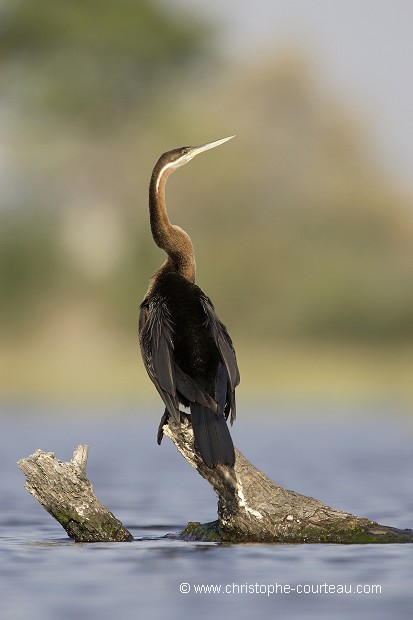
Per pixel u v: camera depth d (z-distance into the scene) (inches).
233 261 2723.9
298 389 2098.9
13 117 2438.5
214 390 557.0
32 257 2422.5
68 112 2447.1
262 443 1320.1
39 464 624.1
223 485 596.7
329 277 2721.5
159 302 587.2
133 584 511.5
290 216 2822.3
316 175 2864.2
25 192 2468.0
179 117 2573.8
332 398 1962.4
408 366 2369.6
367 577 520.7
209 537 615.8
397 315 2640.3
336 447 1268.5
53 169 2471.7
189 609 473.4
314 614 466.6
